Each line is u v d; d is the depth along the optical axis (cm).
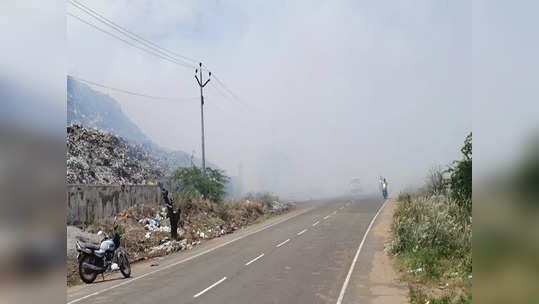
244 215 3362
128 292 1190
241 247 2011
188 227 2539
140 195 2533
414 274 1253
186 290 1185
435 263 1281
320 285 1198
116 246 1445
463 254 1307
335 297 1066
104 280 1409
